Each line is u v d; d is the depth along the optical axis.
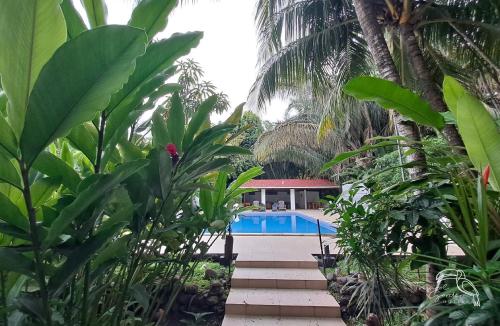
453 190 1.45
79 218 0.75
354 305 2.51
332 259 3.33
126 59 0.52
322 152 10.77
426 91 3.12
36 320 0.76
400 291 1.75
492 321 0.94
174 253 1.57
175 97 1.30
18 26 0.51
